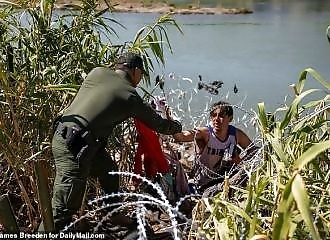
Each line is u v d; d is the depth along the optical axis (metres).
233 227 1.94
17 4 3.74
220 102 4.16
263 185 2.01
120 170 4.12
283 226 1.46
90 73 3.49
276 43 10.83
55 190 3.32
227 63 8.66
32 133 3.61
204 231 2.03
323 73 8.04
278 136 2.12
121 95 3.38
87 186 3.81
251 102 6.12
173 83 6.68
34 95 3.54
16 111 3.60
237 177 2.64
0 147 3.47
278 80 7.50
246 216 1.87
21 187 3.46
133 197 3.93
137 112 3.44
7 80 3.37
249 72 8.02
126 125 4.05
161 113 4.18
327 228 1.83
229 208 1.93
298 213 1.72
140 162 3.99
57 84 3.60
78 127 3.29
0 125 3.44
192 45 10.37
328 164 2.24
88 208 3.85
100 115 3.32
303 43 10.80
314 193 2.10
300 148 2.21
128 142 4.13
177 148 4.80
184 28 12.85
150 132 3.87
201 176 4.09
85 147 3.28
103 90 3.38
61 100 3.78
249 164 2.64
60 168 3.33
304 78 2.40
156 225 3.42
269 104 6.03
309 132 2.24
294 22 14.42
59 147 3.34
